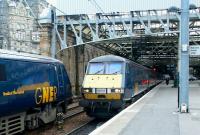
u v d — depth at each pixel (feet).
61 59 104.68
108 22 101.14
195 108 62.28
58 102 62.44
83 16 101.30
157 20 99.96
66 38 106.01
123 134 36.58
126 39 119.03
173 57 200.75
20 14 98.58
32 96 51.31
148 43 141.90
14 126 48.06
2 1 94.89
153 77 165.78
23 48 93.76
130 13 100.01
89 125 63.31
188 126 41.96
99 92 67.51
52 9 98.48
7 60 45.24
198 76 349.61
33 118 53.83
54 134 53.98
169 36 118.11
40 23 97.60
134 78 82.28
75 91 118.21
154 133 37.19
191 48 55.77
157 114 53.93
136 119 48.26
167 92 115.55
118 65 70.79
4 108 44.19
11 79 45.75
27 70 50.11
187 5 54.03
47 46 97.09
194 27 112.88
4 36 85.51
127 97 71.36
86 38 116.57
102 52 156.15
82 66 124.77
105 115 67.51
